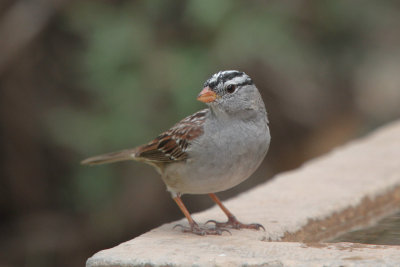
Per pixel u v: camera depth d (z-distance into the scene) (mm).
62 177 14438
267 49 13047
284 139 15469
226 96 6445
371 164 9422
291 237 6859
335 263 5148
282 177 8930
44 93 14406
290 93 14898
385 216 8062
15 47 13789
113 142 12836
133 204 13969
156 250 5801
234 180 6629
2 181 14492
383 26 15695
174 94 12469
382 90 17172
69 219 14461
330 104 15812
